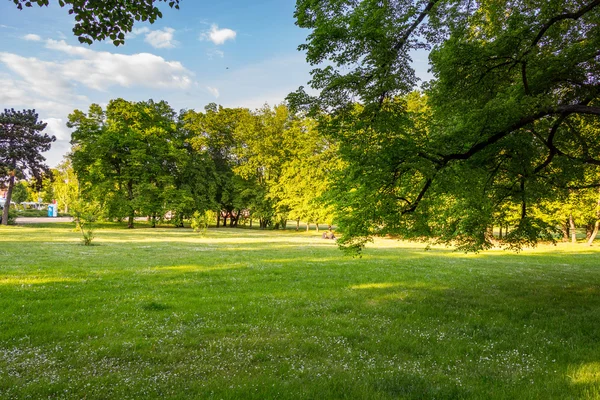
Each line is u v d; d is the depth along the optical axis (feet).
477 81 35.58
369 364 19.99
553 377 18.17
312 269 57.52
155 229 175.11
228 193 203.82
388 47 28.30
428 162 30.55
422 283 46.19
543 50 34.76
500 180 42.16
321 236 157.89
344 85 30.25
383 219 33.35
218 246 99.19
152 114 189.98
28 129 166.20
